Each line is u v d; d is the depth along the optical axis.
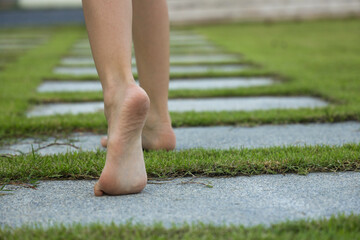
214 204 1.56
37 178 1.70
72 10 13.31
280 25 10.23
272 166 1.74
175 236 1.41
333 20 10.88
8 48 6.81
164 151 1.86
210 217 1.50
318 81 3.31
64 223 1.48
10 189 1.65
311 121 2.25
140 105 1.56
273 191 1.62
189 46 6.73
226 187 1.65
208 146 1.97
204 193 1.61
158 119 1.87
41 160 1.78
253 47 6.30
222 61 4.79
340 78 3.43
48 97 2.92
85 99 2.92
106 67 1.59
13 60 5.24
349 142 1.98
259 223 1.47
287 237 1.39
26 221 1.50
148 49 1.82
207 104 2.80
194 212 1.52
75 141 2.06
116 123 1.57
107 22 1.58
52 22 13.17
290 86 3.14
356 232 1.41
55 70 4.51
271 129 2.17
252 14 11.49
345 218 1.46
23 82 3.55
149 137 1.89
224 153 1.83
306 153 1.81
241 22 11.44
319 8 11.27
